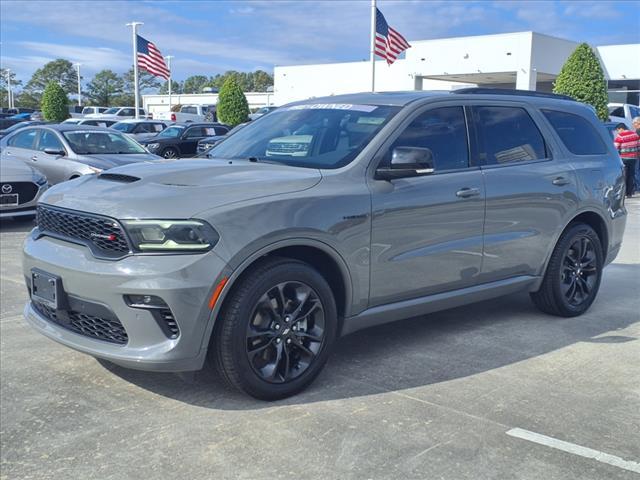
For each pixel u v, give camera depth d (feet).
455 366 15.07
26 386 13.65
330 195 13.33
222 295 11.85
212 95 223.71
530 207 17.24
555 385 14.06
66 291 12.46
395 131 14.87
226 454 10.98
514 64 101.60
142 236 11.66
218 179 13.08
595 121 20.30
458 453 11.07
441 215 15.16
